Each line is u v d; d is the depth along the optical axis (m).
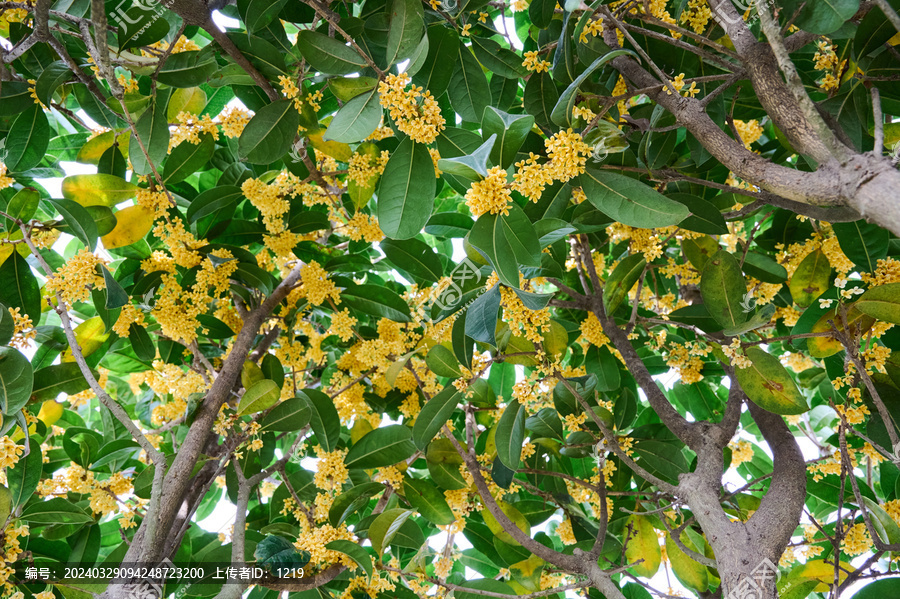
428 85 2.10
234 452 2.32
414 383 2.88
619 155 2.27
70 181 2.27
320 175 2.57
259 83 2.18
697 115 1.70
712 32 2.22
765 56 1.57
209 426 2.10
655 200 1.68
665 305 2.94
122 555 2.66
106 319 2.19
